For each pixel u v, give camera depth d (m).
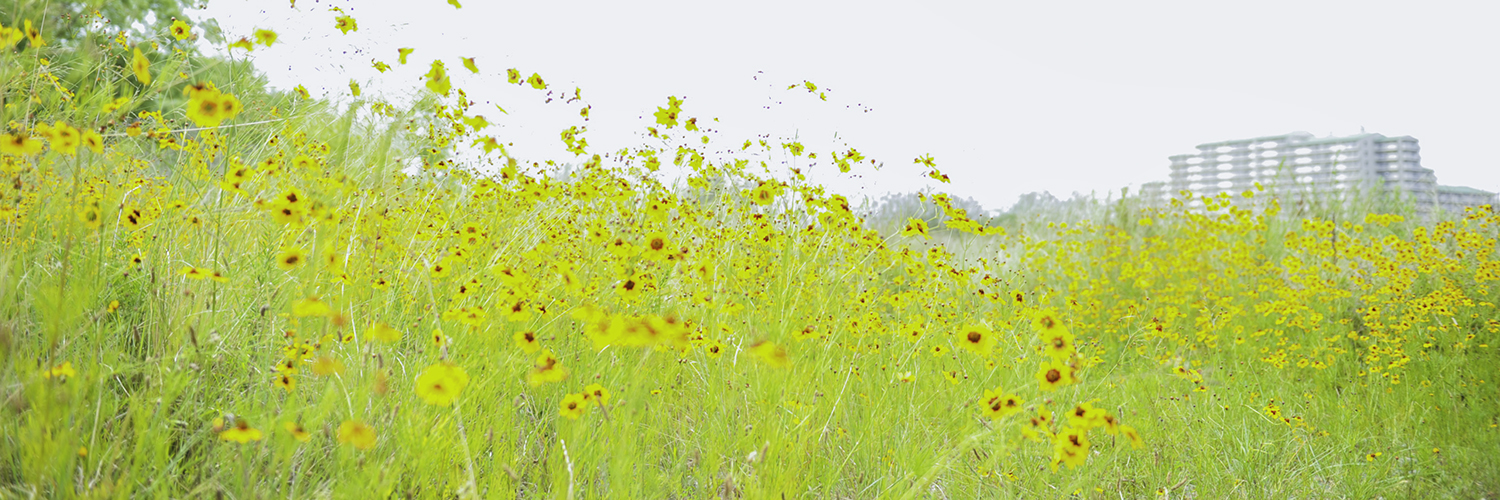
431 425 1.49
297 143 2.20
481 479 1.48
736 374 2.07
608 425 1.59
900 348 2.76
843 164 3.19
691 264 2.49
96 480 1.17
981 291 3.05
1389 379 3.05
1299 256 5.73
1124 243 6.21
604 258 2.46
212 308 1.67
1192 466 2.18
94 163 1.79
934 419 2.29
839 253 3.11
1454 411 2.72
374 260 1.94
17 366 1.24
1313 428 2.55
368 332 1.40
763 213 3.04
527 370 1.84
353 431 1.13
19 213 1.57
